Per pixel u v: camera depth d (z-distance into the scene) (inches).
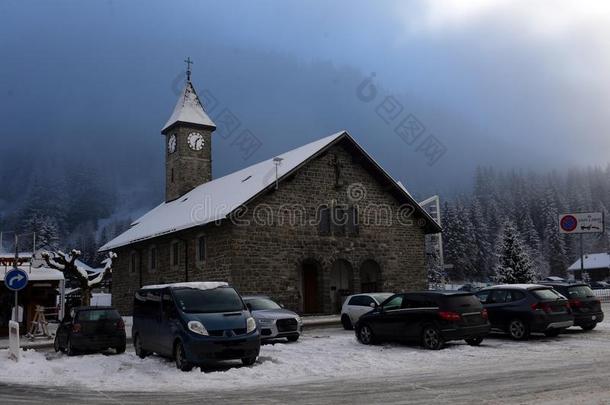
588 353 501.7
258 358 524.7
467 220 3048.7
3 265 968.3
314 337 725.9
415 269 1238.3
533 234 3494.1
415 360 494.6
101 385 422.9
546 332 649.0
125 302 1473.9
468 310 559.8
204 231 1105.4
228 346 469.7
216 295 522.0
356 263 1159.0
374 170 1196.5
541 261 3373.5
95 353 649.0
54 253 1026.7
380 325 601.3
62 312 984.3
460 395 333.4
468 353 523.2
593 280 3120.1
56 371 496.4
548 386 349.4
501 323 628.4
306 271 1125.1
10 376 479.8
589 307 683.4
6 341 858.1
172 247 1247.5
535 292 620.7
